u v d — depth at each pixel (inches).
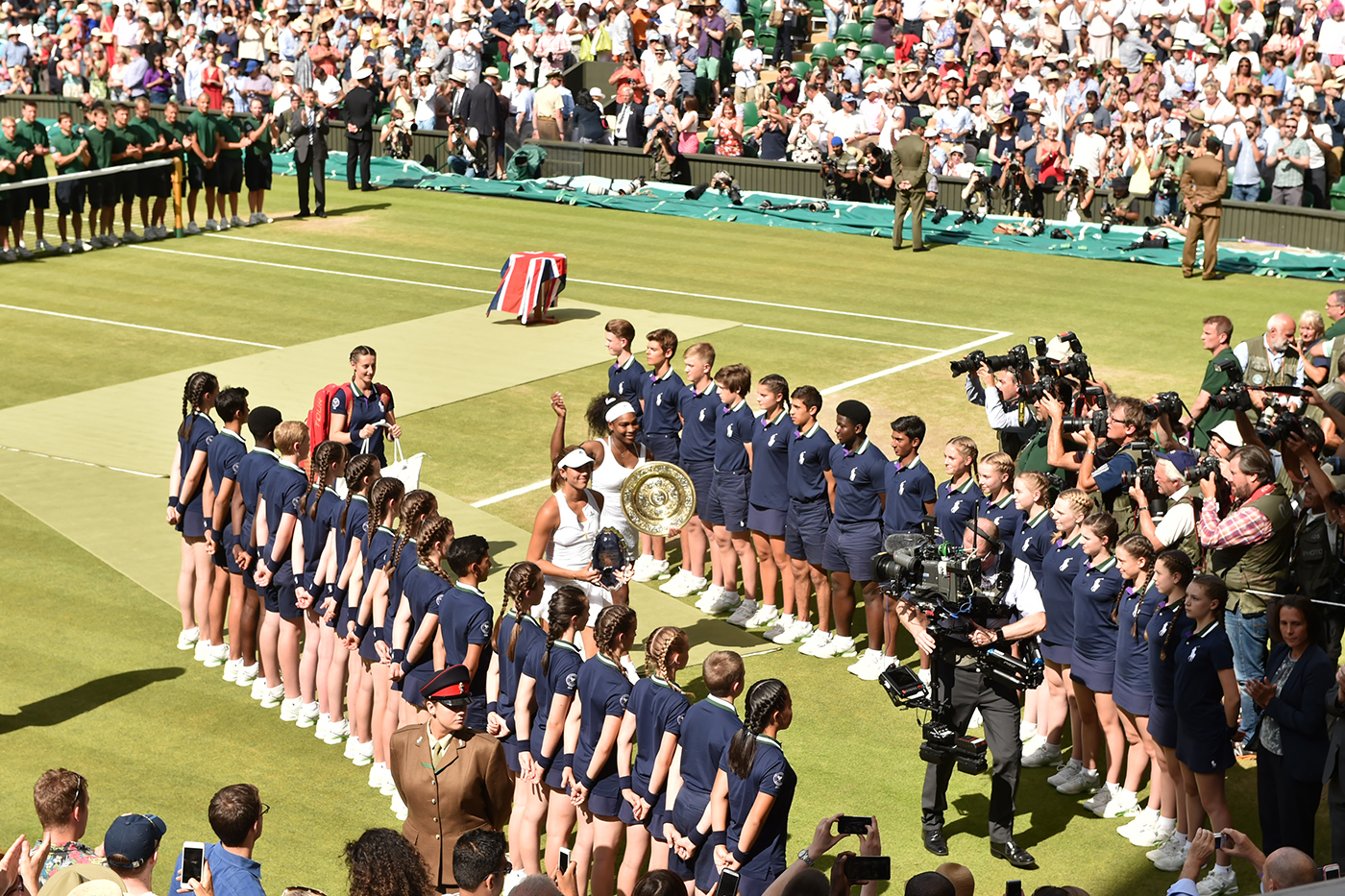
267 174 1665.8
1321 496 560.1
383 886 357.4
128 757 592.7
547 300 1264.8
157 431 992.9
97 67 2235.5
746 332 1230.9
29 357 1162.0
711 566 805.2
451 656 524.4
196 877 388.2
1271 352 788.0
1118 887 500.4
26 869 393.1
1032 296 1350.9
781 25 2086.6
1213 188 1370.6
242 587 649.6
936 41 1943.9
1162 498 613.6
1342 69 1696.6
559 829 494.6
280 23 2235.5
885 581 514.6
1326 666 465.7
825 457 664.4
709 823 435.2
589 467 583.2
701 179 1777.8
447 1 2186.3
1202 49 1820.9
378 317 1286.9
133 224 1683.1
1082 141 1565.0
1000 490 602.5
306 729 624.4
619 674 470.9
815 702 642.2
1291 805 477.7
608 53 2090.3
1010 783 510.0
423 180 1883.6
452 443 970.1
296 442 625.9
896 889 500.7
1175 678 487.8
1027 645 509.0
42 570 774.5
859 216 1640.0
